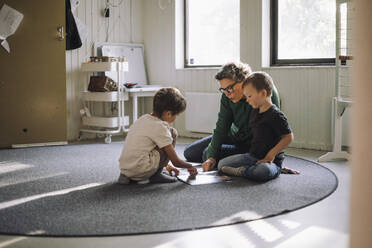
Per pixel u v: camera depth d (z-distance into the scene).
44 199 2.12
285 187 2.36
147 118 2.40
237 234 1.62
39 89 4.24
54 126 4.32
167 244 1.52
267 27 4.25
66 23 4.54
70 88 4.74
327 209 1.97
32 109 4.23
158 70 5.23
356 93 0.46
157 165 2.39
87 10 4.82
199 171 2.71
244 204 2.02
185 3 5.05
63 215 1.85
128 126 5.23
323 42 3.95
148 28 5.30
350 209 0.48
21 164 3.13
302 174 2.73
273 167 2.48
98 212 1.89
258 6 4.22
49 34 4.25
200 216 1.83
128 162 2.40
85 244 1.52
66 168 2.96
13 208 1.96
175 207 1.96
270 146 2.51
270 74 4.20
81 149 3.92
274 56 4.29
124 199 2.11
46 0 4.22
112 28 5.06
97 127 4.95
